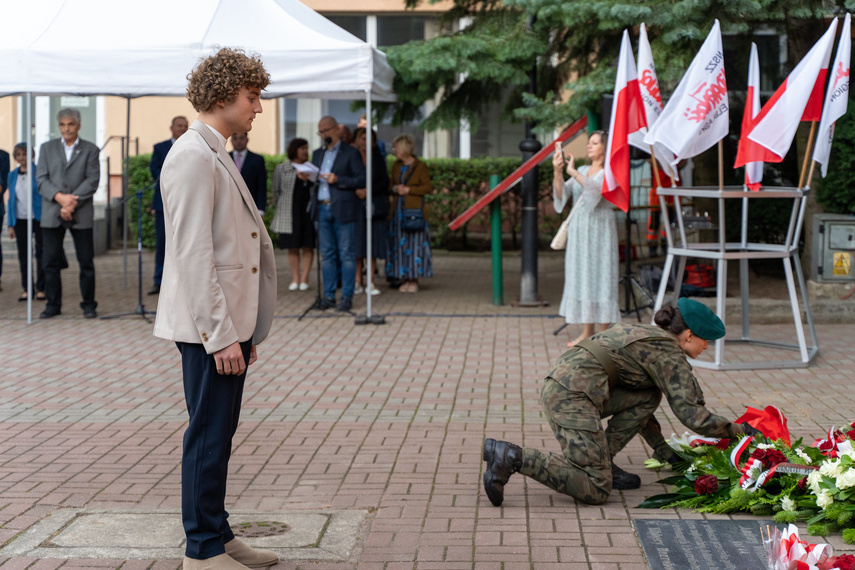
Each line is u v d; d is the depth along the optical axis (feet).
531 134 32.96
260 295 12.00
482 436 18.02
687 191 22.97
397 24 52.60
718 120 21.83
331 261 32.09
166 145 35.35
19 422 19.27
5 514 14.11
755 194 22.56
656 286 32.35
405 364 24.40
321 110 53.78
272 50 26.89
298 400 20.89
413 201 35.19
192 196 10.84
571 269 25.02
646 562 12.10
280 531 13.38
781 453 13.75
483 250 48.75
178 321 11.19
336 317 31.01
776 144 21.45
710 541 12.66
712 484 13.83
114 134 51.85
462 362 24.57
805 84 21.31
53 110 51.88
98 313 31.81
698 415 13.76
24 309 32.73
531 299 32.78
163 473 16.08
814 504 13.26
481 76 30.60
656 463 15.78
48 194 30.01
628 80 23.73
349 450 17.22
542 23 30.40
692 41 27.76
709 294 29.84
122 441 17.95
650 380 14.24
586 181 24.61
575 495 14.03
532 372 23.39
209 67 11.26
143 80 26.76
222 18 27.73
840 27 29.32
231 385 11.37
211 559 11.33
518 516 13.84
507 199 48.52
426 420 19.20
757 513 13.65
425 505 14.34
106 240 48.73
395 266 35.86
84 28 27.66
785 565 10.66
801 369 22.98
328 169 31.55
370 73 27.27
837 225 28.43
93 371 23.89
